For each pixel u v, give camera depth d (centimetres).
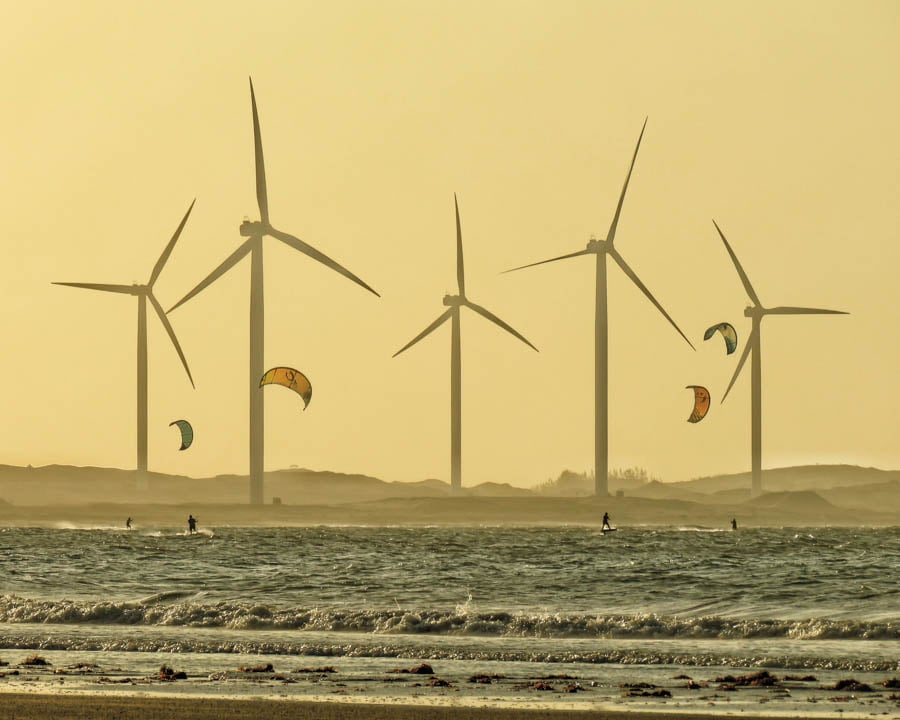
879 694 16000
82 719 13925
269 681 16675
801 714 14838
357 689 16150
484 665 18112
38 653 19100
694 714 14762
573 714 14650
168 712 14338
